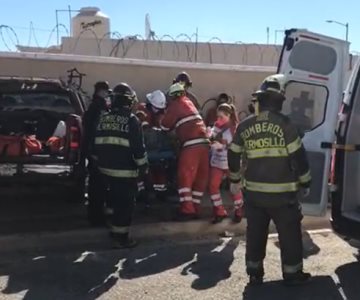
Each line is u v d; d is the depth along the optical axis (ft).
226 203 28.60
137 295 17.22
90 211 24.07
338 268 19.76
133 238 23.61
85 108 29.68
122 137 21.22
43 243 22.43
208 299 16.96
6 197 28.63
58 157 24.52
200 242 23.09
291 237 17.65
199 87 38.34
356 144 19.01
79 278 18.61
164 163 26.35
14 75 36.01
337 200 19.06
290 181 17.31
